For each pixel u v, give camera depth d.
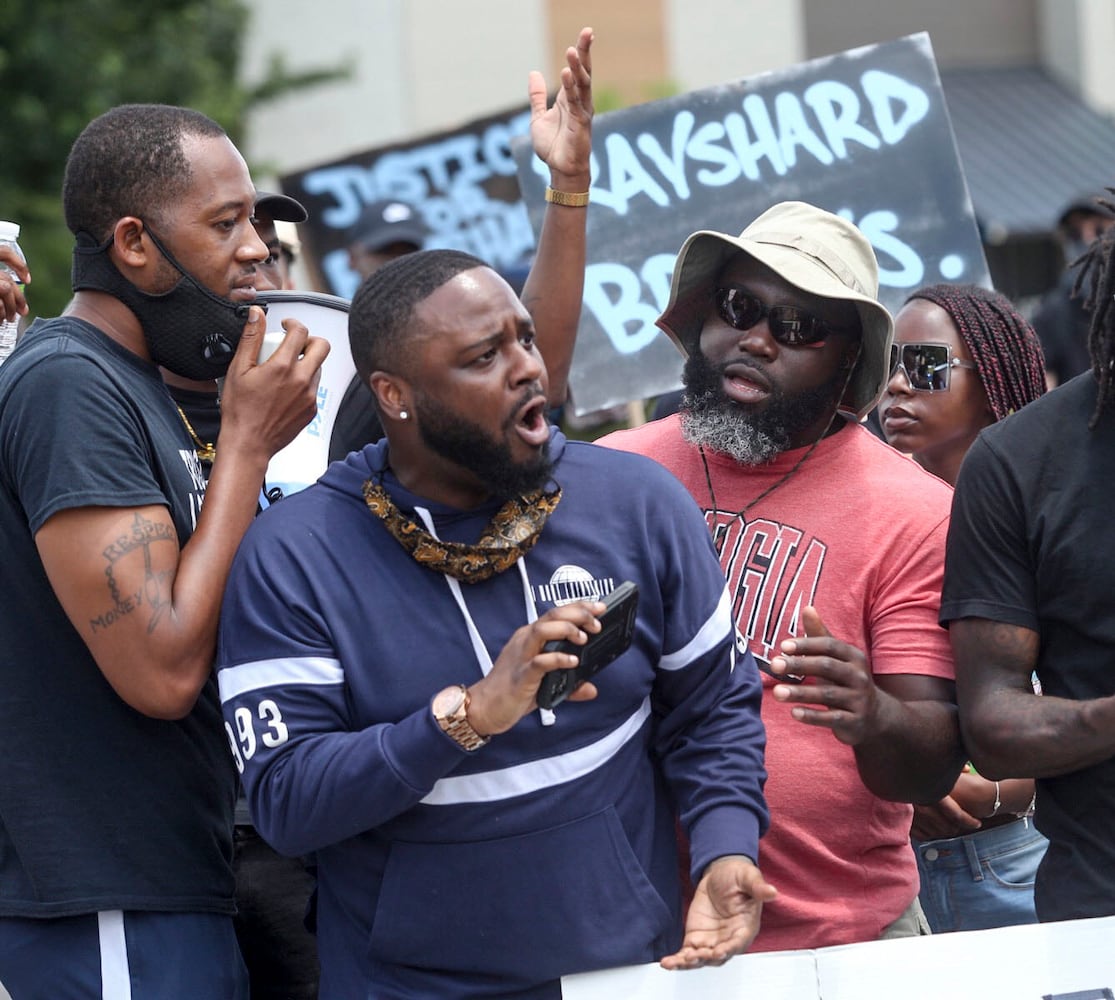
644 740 2.94
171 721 3.16
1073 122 18.84
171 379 3.48
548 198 3.94
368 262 6.94
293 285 5.12
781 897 3.27
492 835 2.76
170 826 3.14
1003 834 4.20
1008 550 3.07
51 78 14.16
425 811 2.77
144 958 3.09
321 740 2.73
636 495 2.93
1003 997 2.88
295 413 3.11
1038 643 3.08
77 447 2.95
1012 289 17.84
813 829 3.29
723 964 2.81
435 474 2.83
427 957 2.79
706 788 2.86
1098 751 2.92
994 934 2.89
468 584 2.81
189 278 3.14
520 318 2.76
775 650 3.36
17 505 3.07
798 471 3.50
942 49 19.64
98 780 3.09
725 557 3.47
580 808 2.80
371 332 2.78
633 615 2.68
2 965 3.13
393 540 2.84
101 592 2.91
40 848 3.06
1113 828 3.00
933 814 4.00
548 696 2.57
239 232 3.19
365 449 2.97
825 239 3.48
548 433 2.79
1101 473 2.99
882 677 3.29
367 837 2.83
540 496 2.85
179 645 2.89
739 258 3.49
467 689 2.62
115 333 3.21
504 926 2.76
